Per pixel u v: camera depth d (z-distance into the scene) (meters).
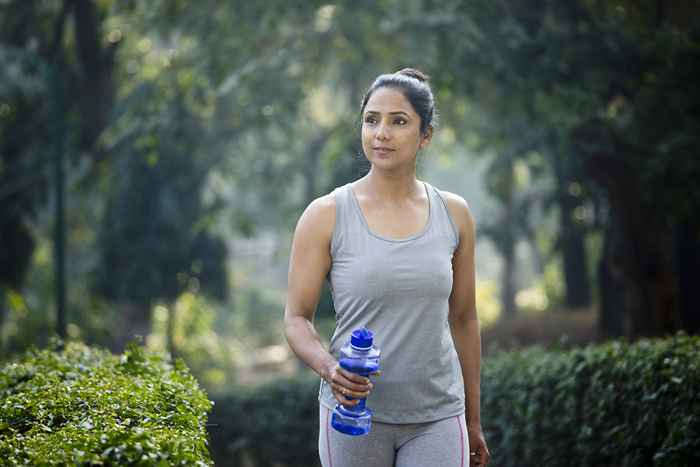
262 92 24.67
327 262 4.56
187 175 26.67
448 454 4.48
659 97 15.24
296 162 32.72
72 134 24.86
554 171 24.64
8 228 24.58
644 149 15.84
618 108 16.92
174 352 30.38
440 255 4.51
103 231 27.31
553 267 39.88
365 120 4.56
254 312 52.31
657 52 14.95
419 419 4.48
